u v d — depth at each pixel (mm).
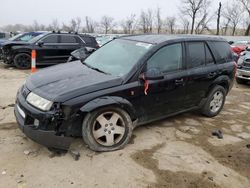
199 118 5945
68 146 3949
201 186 3619
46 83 4199
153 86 4582
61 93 3871
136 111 4504
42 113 3762
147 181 3621
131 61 4574
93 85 4070
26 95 4129
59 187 3398
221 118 6070
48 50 12266
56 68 4965
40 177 3555
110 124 4188
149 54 4625
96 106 3934
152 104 4691
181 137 4949
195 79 5289
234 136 5176
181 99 5180
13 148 4191
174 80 4898
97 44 13602
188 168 3980
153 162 4051
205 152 4480
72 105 3826
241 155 4473
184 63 5152
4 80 9195
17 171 3646
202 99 5672
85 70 4684
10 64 12125
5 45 11828
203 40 5652
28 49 11906
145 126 5289
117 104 4129
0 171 3625
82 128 3988
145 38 5188
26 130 3896
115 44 5379
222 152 4523
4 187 3342
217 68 5770
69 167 3789
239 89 9266
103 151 4203
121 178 3639
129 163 3975
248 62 9531
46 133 3787
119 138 4297
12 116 5430
